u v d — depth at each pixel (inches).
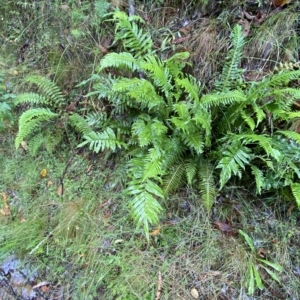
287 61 48.6
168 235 47.9
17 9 62.4
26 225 51.4
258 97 43.9
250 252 45.8
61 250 49.2
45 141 56.0
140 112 51.7
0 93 55.3
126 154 51.9
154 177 45.1
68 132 56.7
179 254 46.6
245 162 42.3
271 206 47.8
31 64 60.8
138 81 44.0
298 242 46.0
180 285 44.7
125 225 49.4
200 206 48.7
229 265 45.3
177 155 47.7
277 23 49.5
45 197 54.0
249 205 48.2
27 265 48.8
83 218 50.7
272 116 46.6
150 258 46.7
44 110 53.7
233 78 47.9
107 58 45.4
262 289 43.5
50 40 59.8
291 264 45.1
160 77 45.1
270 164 42.0
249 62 50.8
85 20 57.5
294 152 43.3
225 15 52.2
